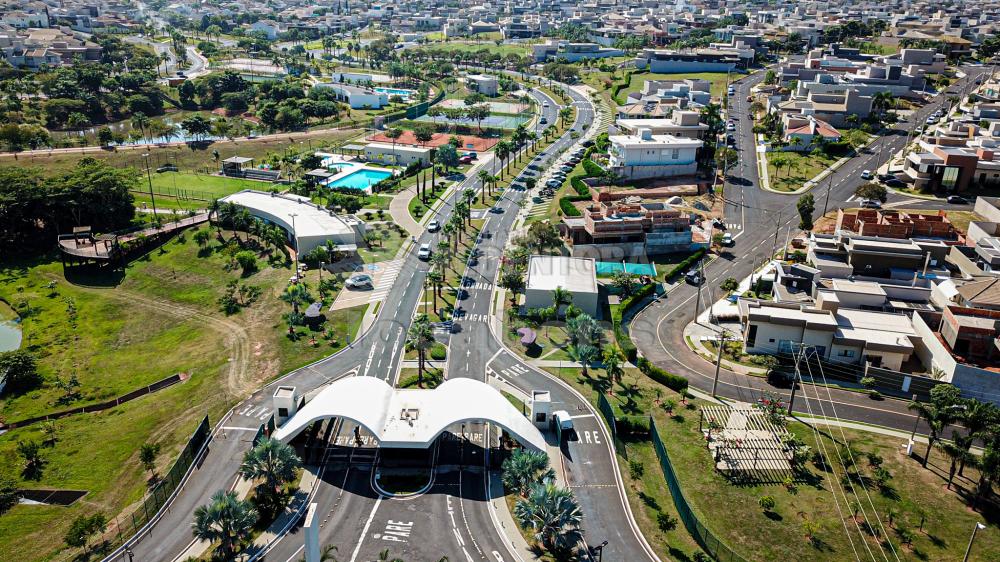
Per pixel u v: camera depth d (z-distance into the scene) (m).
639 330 176.38
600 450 131.12
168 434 135.38
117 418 143.75
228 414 140.38
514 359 162.88
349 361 160.50
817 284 181.62
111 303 196.62
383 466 126.06
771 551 106.94
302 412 128.00
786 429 134.50
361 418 124.12
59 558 106.31
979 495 116.31
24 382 158.88
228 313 185.50
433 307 186.50
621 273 194.25
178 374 159.00
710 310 185.38
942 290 170.50
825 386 151.88
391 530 111.56
